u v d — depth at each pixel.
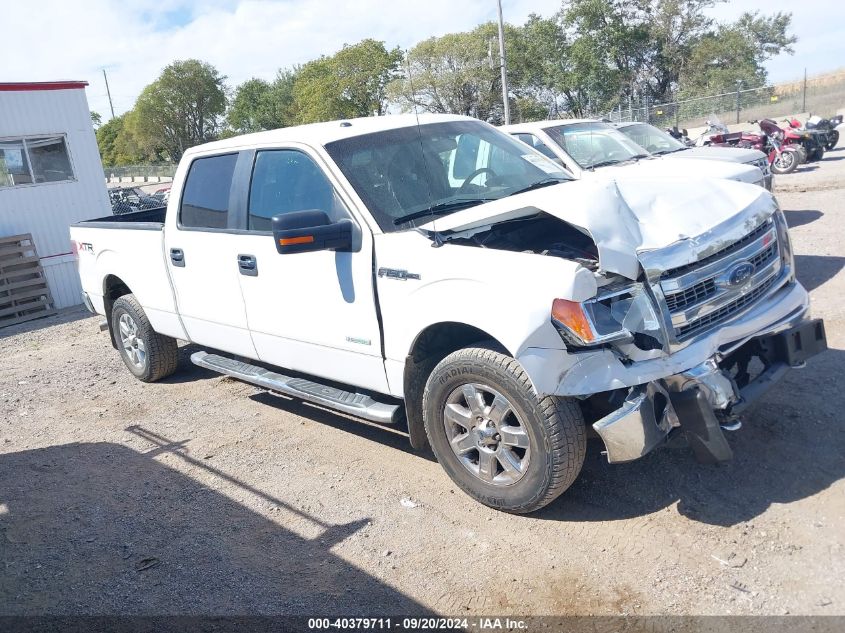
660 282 3.36
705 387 3.29
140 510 4.29
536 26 52.28
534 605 3.08
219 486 4.48
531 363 3.29
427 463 4.48
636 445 3.24
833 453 3.87
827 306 6.27
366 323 4.12
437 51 37.44
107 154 121.62
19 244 12.37
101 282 6.61
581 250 3.92
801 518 3.39
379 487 4.24
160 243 5.63
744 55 54.62
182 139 91.06
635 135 10.66
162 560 3.73
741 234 3.66
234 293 5.00
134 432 5.55
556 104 54.88
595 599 3.06
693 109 39.66
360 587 3.33
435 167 4.46
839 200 11.69
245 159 4.93
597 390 3.23
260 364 5.59
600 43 53.31
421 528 3.75
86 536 4.06
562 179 4.71
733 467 3.88
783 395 4.58
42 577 3.69
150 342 6.34
